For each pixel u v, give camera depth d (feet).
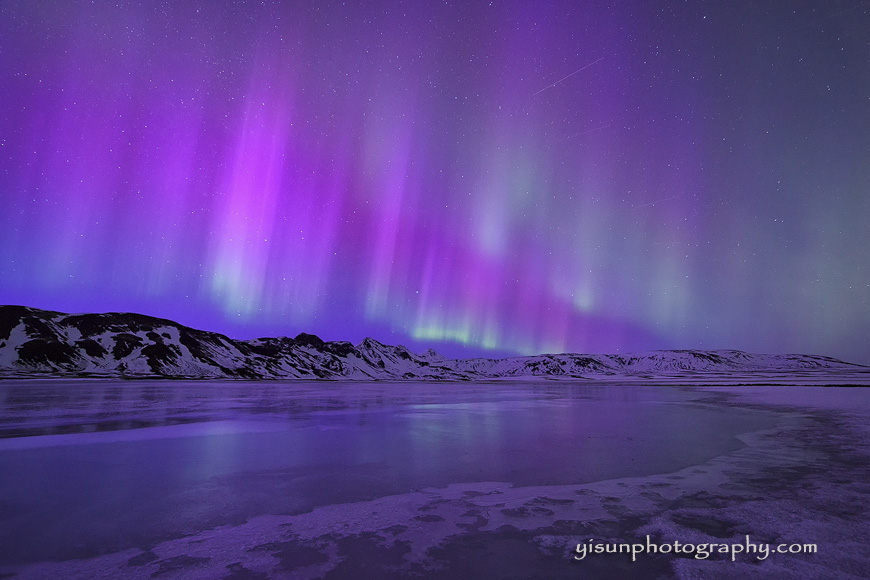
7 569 15.75
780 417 68.80
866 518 20.81
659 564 15.94
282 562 16.29
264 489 26.66
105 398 111.34
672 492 25.66
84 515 21.80
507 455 37.47
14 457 36.32
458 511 22.33
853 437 46.88
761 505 22.91
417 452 38.88
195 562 16.30
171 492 25.95
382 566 15.88
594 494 25.34
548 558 16.56
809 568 15.44
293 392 167.94
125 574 15.30
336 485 27.50
